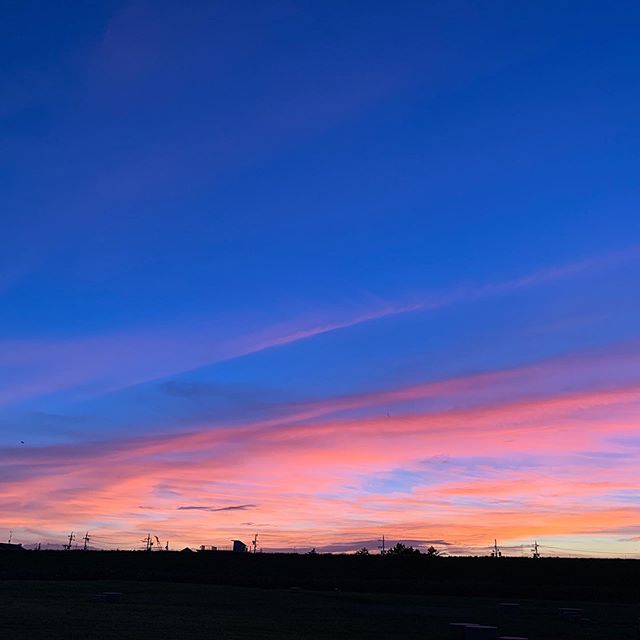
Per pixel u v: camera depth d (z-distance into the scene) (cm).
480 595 6438
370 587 6950
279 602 5050
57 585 5900
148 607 4284
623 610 5009
